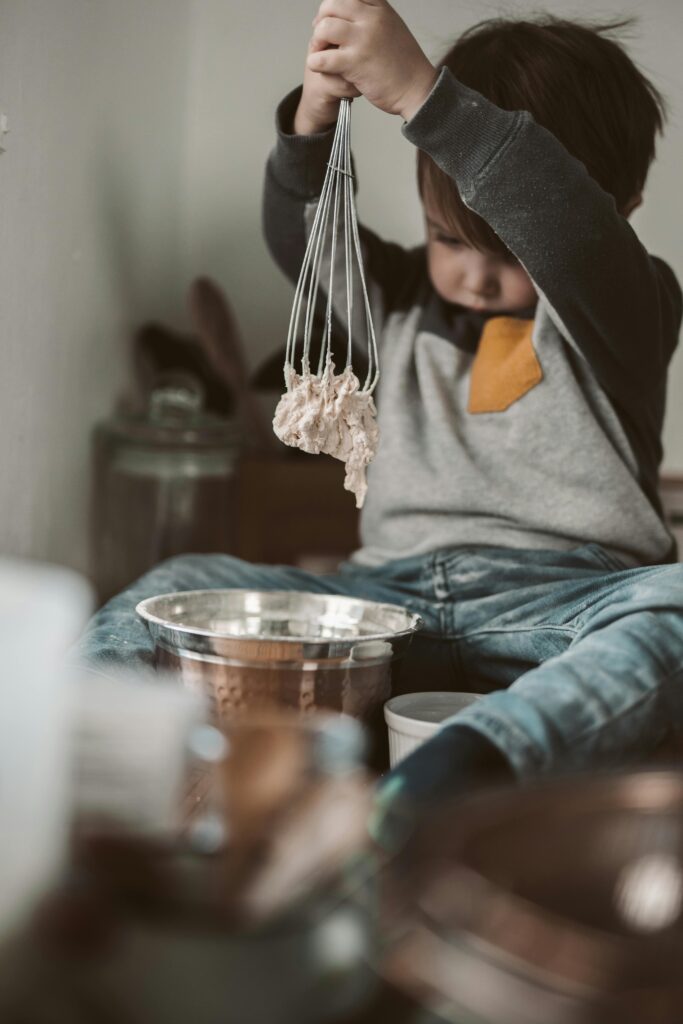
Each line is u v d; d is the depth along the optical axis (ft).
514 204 3.93
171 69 8.25
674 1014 1.30
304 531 7.59
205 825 1.77
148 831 1.67
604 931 1.65
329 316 3.69
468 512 4.51
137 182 7.64
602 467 4.47
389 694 3.25
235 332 8.11
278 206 4.88
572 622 3.74
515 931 1.39
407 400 4.82
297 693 2.99
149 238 8.00
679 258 8.13
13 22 5.08
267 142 8.80
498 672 4.05
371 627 3.62
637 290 4.32
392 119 8.27
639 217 8.08
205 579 4.21
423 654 4.16
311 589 4.33
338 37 3.68
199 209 8.89
